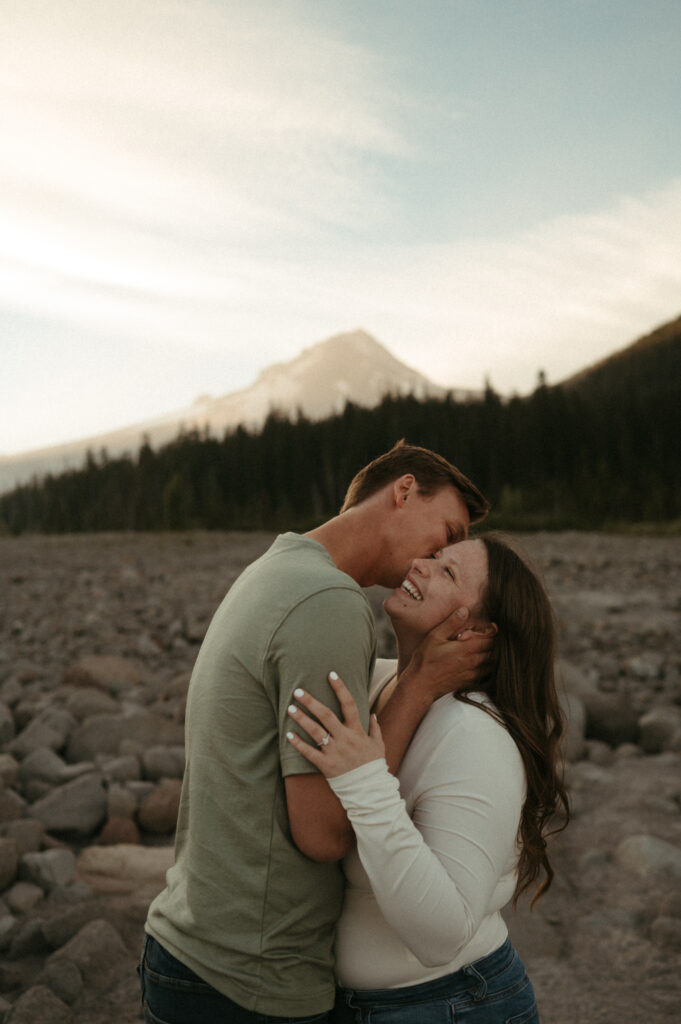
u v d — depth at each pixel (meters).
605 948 3.62
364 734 1.66
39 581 19.66
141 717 6.00
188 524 74.25
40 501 123.06
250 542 38.47
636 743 6.39
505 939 1.90
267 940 1.69
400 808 1.63
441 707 1.83
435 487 2.12
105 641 10.60
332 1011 1.86
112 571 22.42
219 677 1.76
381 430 90.25
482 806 1.71
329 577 1.73
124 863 4.29
